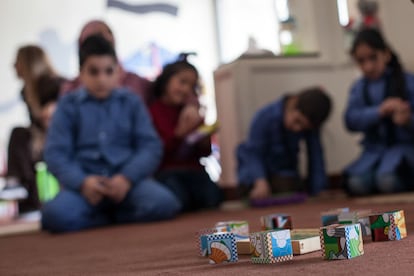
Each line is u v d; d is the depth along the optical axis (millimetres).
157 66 4598
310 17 2832
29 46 3295
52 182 3645
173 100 2402
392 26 2260
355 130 2242
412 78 2143
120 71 2473
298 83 2750
